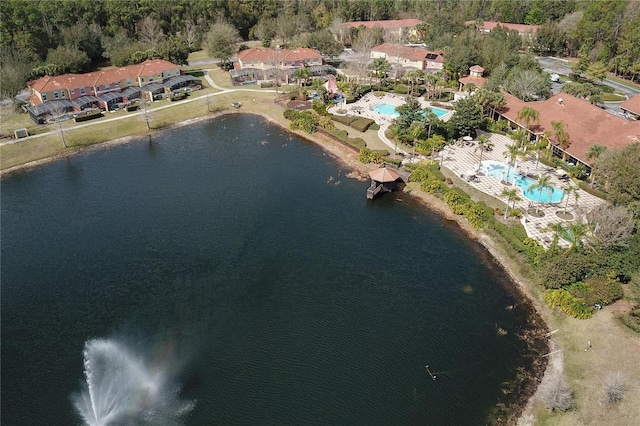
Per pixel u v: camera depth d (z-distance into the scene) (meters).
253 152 109.50
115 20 194.00
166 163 104.06
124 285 65.62
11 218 82.75
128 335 57.12
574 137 96.50
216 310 60.84
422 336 56.94
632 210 67.12
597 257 61.84
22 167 103.00
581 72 163.62
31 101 129.12
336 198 88.31
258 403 48.25
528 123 101.19
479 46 161.75
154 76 144.50
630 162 71.94
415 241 75.31
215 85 154.25
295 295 63.50
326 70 162.62
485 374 51.94
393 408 47.91
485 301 62.59
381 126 119.31
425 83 152.62
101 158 107.25
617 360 51.88
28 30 162.12
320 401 48.53
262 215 82.62
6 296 63.72
